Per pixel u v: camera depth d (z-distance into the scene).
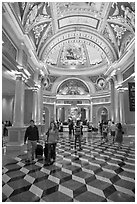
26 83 9.84
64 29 12.66
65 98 22.89
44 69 13.28
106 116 21.62
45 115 21.94
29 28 8.35
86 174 3.89
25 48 8.18
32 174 3.87
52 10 9.83
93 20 11.62
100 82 21.72
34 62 10.91
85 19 11.80
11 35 6.63
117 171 4.12
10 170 4.16
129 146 8.06
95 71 21.44
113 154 6.15
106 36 12.28
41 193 2.88
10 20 6.00
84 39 13.65
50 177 3.67
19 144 6.84
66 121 22.58
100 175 3.82
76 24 12.42
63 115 22.89
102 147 7.73
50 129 5.20
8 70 6.92
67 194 2.83
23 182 3.38
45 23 10.43
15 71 7.22
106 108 20.80
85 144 8.68
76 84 23.50
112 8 9.48
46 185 3.23
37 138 5.18
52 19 10.77
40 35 10.89
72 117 22.70
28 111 11.38
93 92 22.75
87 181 3.45
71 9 10.83
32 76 11.28
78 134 7.25
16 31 6.80
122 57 10.20
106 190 3.00
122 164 4.78
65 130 19.45
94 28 12.39
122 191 2.96
